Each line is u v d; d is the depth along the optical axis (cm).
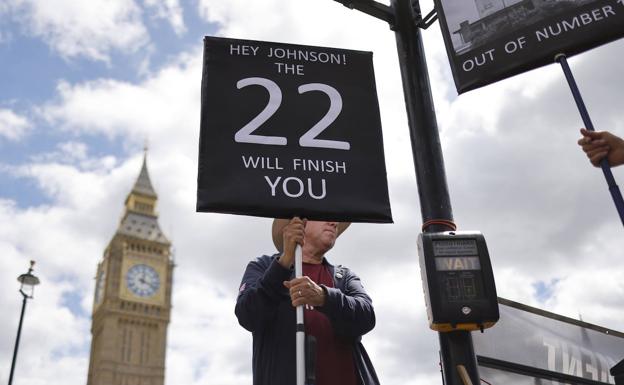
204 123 455
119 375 11750
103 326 12156
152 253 13175
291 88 480
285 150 454
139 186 14075
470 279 434
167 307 12712
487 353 543
